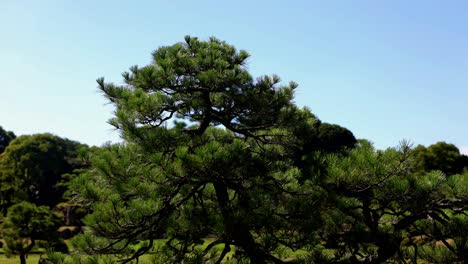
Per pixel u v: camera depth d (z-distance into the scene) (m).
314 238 8.30
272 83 9.23
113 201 7.41
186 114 8.98
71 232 35.78
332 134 27.11
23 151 62.56
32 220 24.03
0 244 31.84
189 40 9.39
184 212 8.44
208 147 7.30
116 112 8.03
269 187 8.67
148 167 7.93
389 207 7.99
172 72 8.59
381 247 8.09
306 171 8.31
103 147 8.64
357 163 7.25
